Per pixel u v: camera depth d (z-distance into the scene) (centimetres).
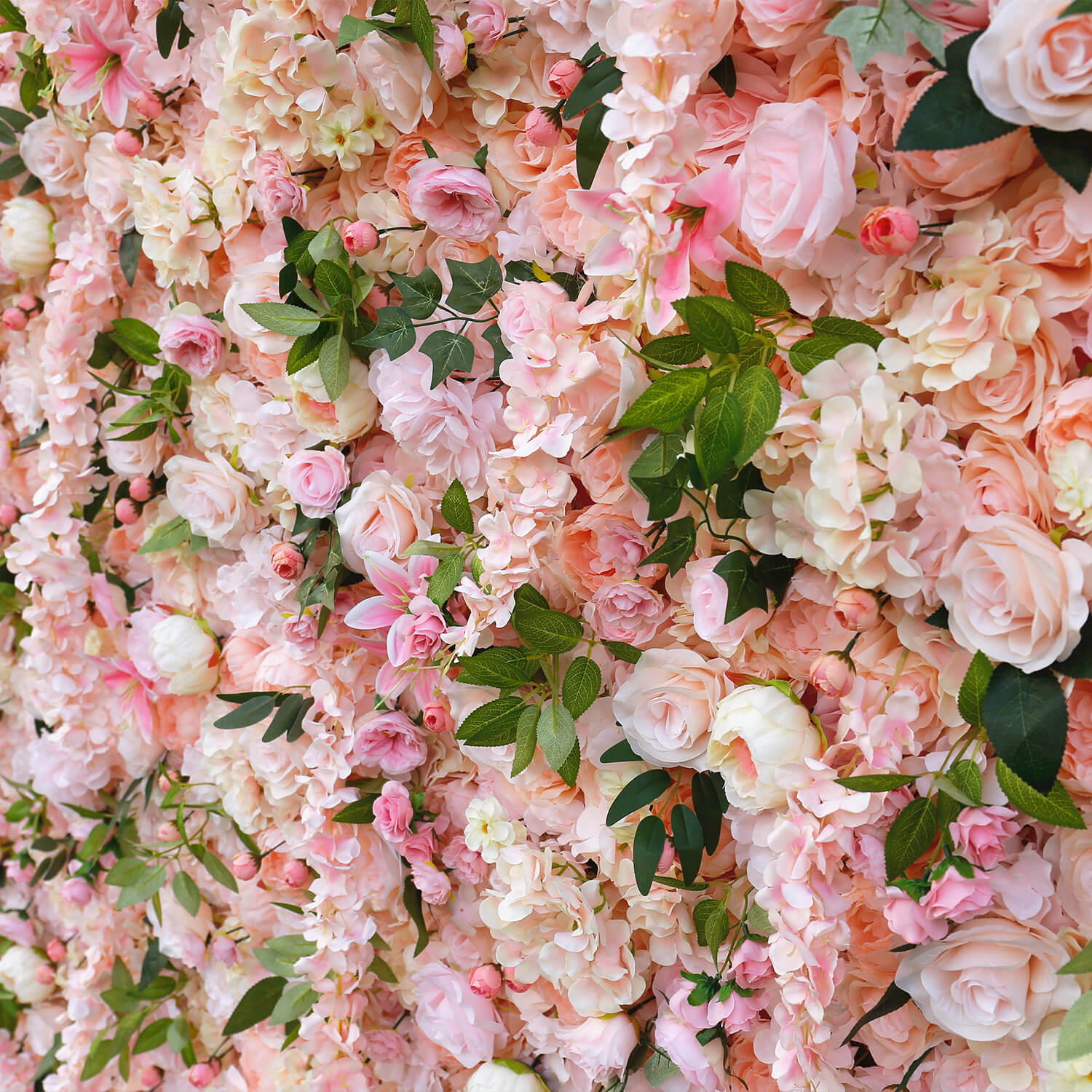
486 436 116
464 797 126
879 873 105
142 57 132
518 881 116
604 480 113
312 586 124
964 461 101
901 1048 111
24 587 146
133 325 135
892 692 105
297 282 120
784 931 105
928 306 100
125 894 139
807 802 104
